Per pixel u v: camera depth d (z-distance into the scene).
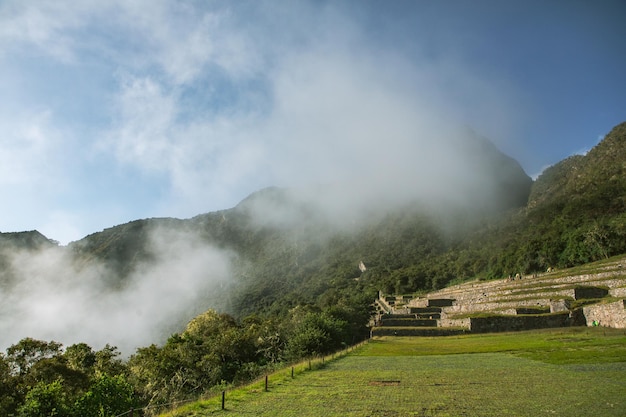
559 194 189.00
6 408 36.28
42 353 47.84
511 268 127.94
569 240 111.12
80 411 33.50
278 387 28.88
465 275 161.75
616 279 66.88
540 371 28.69
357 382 29.19
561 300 61.53
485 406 19.98
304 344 54.28
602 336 43.97
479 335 59.25
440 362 37.59
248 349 65.19
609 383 23.41
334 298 153.50
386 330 66.56
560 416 17.38
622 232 97.69
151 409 37.50
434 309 87.50
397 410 20.22
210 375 55.34
